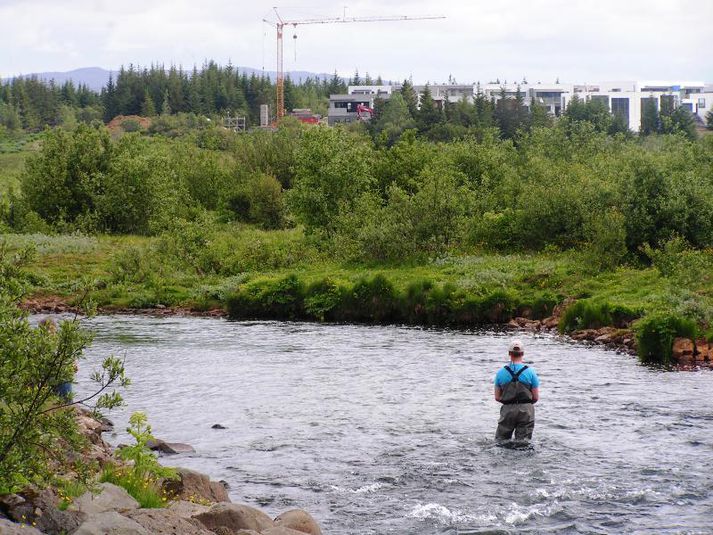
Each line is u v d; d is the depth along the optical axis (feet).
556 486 46.42
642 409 64.03
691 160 172.24
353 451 54.03
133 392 72.54
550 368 81.46
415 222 151.64
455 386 73.92
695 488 45.83
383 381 76.64
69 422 33.81
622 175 143.54
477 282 124.16
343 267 150.10
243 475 49.42
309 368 83.71
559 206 150.41
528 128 544.21
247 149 291.38
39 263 158.71
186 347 98.27
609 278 122.31
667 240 133.80
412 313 121.08
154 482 42.09
